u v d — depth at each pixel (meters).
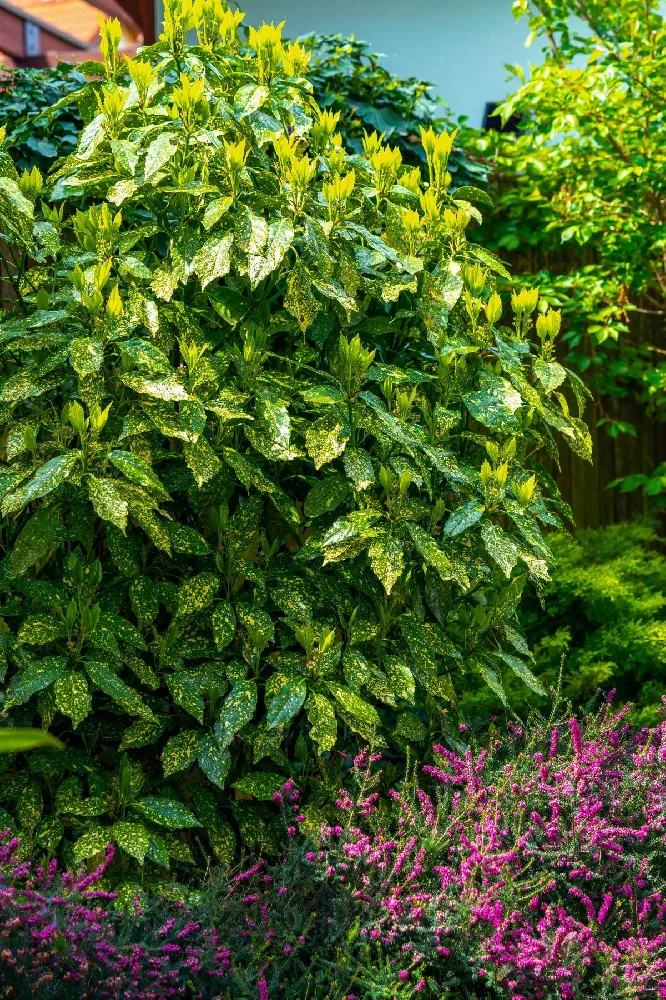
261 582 2.39
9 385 2.25
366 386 2.64
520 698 3.72
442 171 2.77
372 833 2.43
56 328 2.36
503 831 2.18
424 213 2.68
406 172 2.85
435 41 7.66
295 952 2.00
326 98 4.94
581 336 5.62
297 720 2.53
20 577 2.29
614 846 2.12
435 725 2.59
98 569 2.30
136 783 2.26
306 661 2.35
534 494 2.66
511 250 5.93
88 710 2.12
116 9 6.49
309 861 2.12
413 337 2.69
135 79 2.49
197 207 2.44
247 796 2.53
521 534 2.62
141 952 1.79
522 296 2.70
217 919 2.03
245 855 2.49
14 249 3.19
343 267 2.46
